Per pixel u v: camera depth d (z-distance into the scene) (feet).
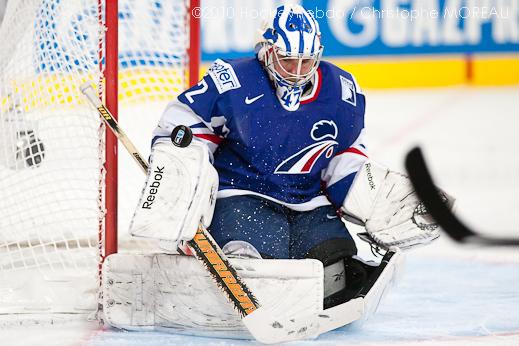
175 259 26.84
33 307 29.48
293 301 25.31
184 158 25.77
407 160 15.55
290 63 27.91
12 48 31.99
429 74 111.86
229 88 28.17
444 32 111.04
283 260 25.48
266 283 25.43
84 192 35.14
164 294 27.07
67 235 35.60
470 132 87.66
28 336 26.55
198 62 38.22
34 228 33.35
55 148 32.89
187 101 28.22
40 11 31.73
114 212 29.78
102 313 28.71
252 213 28.71
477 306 31.73
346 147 30.58
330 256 28.73
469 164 73.67
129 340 26.13
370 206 29.96
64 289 31.37
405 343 25.55
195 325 26.63
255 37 29.48
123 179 40.65
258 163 29.07
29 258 35.04
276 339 24.88
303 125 28.89
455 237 14.33
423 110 100.17
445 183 66.54
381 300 28.32
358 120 30.25
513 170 71.05
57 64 31.89
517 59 111.75
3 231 33.47
